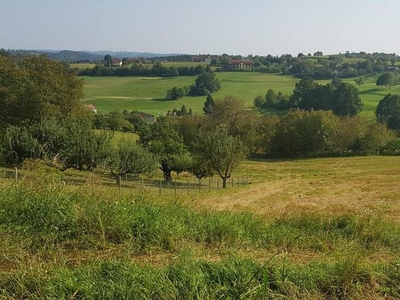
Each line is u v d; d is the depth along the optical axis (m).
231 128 73.75
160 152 40.75
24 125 40.69
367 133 69.75
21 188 6.64
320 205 23.38
